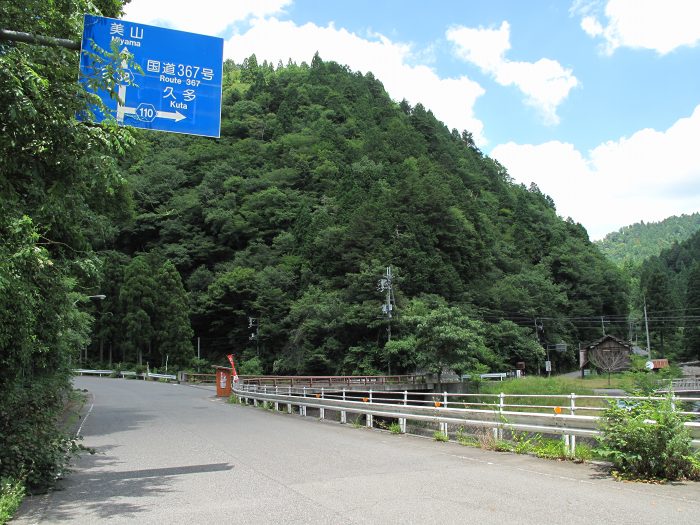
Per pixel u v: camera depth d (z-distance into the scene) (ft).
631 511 19.15
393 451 35.88
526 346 212.64
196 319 237.66
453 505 20.43
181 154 322.14
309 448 37.55
